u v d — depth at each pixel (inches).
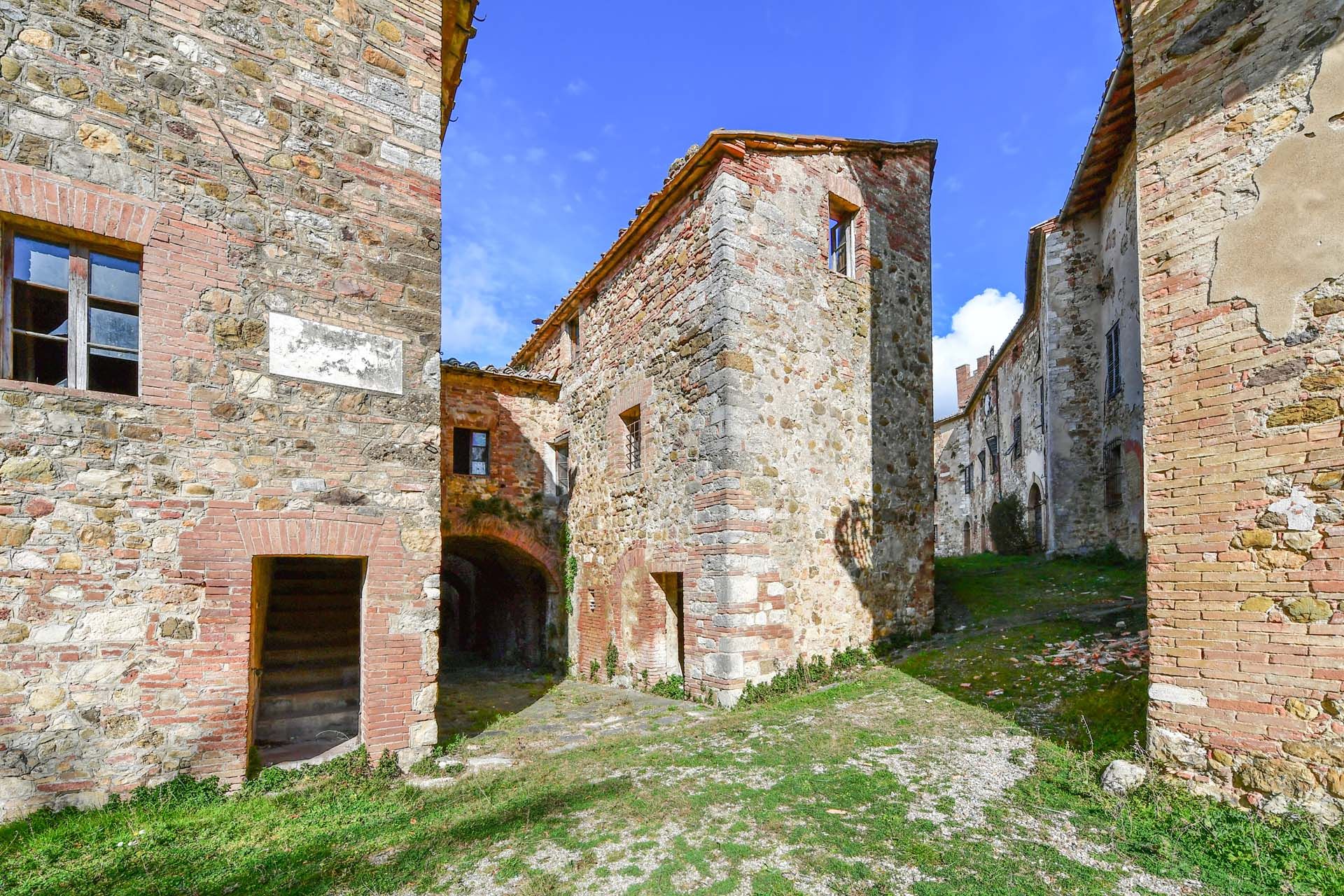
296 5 219.5
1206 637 158.9
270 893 134.6
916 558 379.9
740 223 318.7
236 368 198.5
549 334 522.9
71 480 173.5
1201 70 171.0
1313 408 145.8
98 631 173.9
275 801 184.1
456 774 216.7
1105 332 477.7
